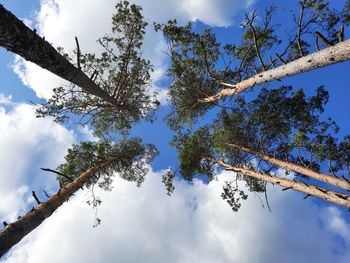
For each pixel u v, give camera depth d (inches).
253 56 477.4
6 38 150.6
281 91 501.0
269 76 336.5
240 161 567.8
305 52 439.5
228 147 581.0
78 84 264.1
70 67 225.0
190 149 602.5
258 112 514.3
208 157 636.7
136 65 457.4
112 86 469.7
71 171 539.5
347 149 422.3
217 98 506.3
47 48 184.2
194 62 513.3
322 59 241.3
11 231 236.2
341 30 221.9
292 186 386.6
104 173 575.2
